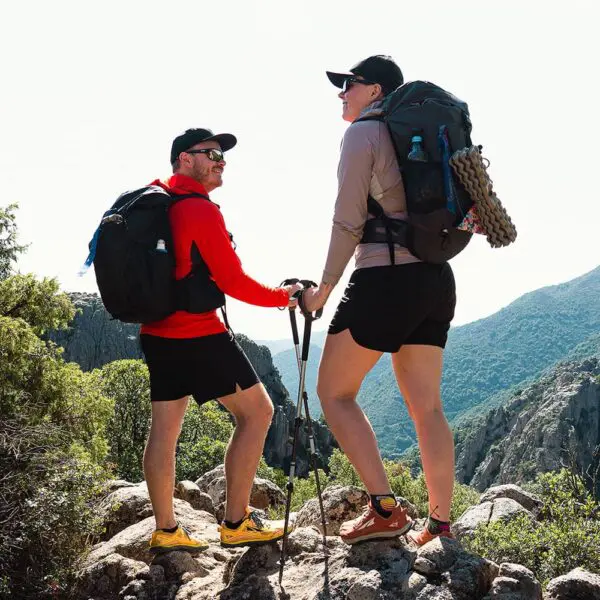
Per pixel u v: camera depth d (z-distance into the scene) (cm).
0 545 348
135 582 345
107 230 311
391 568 279
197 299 321
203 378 330
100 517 420
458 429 18662
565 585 280
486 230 280
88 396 1182
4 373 988
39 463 414
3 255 1841
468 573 269
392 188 287
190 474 3344
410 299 288
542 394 15338
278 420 8300
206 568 363
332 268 291
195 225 319
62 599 358
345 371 300
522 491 527
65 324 1414
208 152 342
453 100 286
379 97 318
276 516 514
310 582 298
